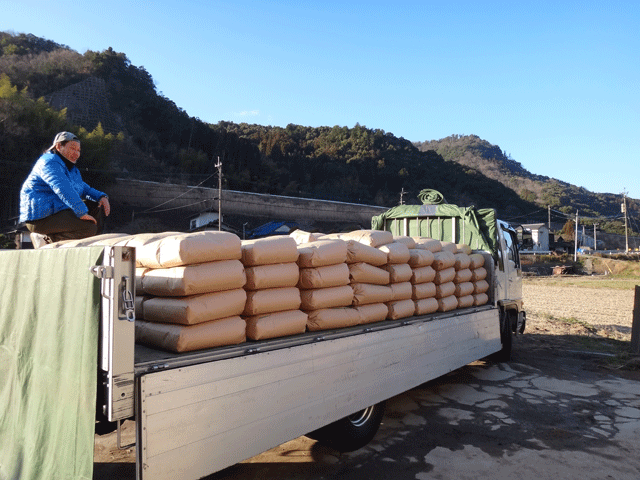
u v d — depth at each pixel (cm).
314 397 310
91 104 8275
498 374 669
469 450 396
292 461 369
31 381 251
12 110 4375
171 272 263
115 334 200
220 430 243
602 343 934
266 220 6003
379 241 433
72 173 387
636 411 506
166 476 214
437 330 482
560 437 428
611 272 4750
